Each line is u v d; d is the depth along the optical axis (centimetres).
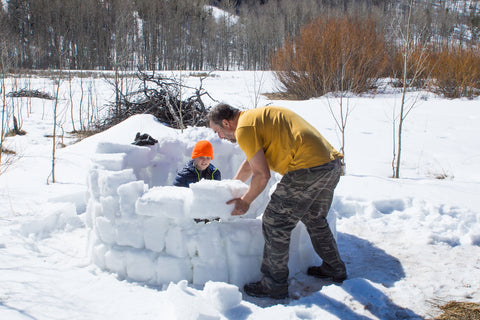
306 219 299
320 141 272
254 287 289
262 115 270
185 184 383
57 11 3656
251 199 276
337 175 280
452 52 1659
